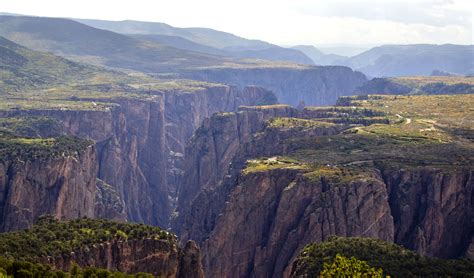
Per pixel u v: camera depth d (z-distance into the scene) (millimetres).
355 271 168375
